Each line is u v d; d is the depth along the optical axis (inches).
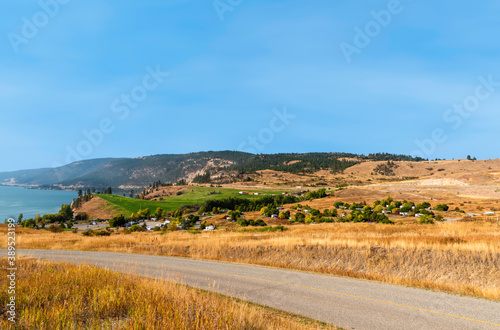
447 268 564.7
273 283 500.7
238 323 259.9
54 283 370.3
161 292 331.3
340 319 331.6
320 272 599.8
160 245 1013.2
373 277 542.0
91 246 1111.0
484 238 738.8
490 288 457.4
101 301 301.1
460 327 303.6
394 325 312.5
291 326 289.3
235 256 818.8
